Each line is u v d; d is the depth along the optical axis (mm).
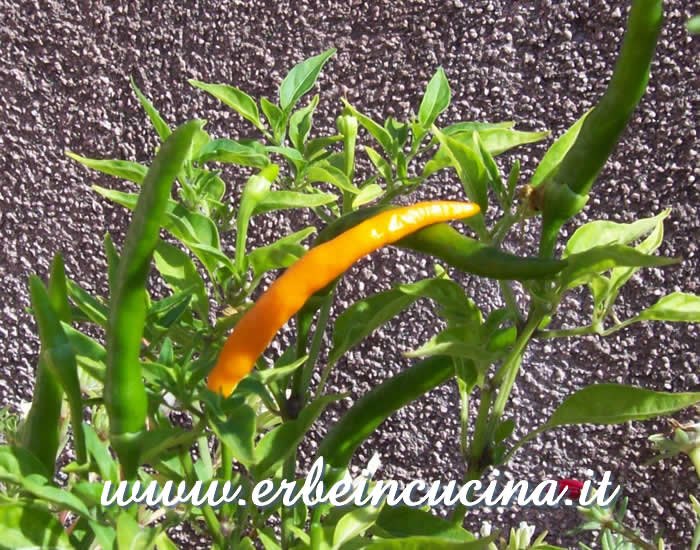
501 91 682
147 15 735
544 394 695
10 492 418
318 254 324
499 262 331
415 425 726
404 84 697
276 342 732
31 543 322
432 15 688
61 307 336
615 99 321
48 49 753
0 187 774
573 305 686
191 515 404
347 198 476
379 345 720
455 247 337
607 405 385
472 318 389
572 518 700
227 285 403
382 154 697
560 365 692
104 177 758
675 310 370
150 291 746
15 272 779
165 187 276
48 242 771
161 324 365
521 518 709
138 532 311
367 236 325
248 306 391
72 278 769
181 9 729
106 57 745
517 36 676
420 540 338
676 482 678
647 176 663
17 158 768
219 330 385
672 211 659
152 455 347
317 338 432
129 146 748
